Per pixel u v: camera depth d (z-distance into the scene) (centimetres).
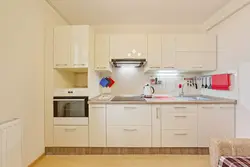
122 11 380
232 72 338
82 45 346
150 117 339
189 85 447
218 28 388
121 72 451
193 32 456
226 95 359
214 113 338
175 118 340
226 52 356
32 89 300
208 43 392
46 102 344
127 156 335
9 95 242
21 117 268
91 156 336
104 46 393
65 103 344
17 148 239
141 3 345
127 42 392
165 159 321
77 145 341
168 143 340
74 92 342
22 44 272
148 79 448
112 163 305
